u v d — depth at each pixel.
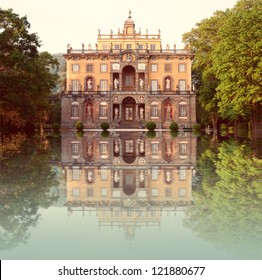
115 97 102.19
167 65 103.19
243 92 46.88
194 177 18.98
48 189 16.36
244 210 12.49
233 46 47.94
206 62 84.12
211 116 80.56
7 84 62.09
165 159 26.75
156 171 21.22
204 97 76.69
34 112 71.81
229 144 39.91
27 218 11.98
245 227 10.70
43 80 76.19
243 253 8.78
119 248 9.29
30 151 33.16
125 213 12.50
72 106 102.25
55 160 26.41
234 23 48.31
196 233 10.30
